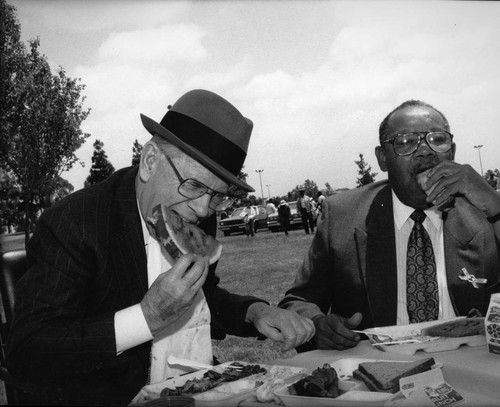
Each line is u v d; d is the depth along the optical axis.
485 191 2.19
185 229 1.90
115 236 1.98
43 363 1.70
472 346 1.89
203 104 2.01
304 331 2.04
